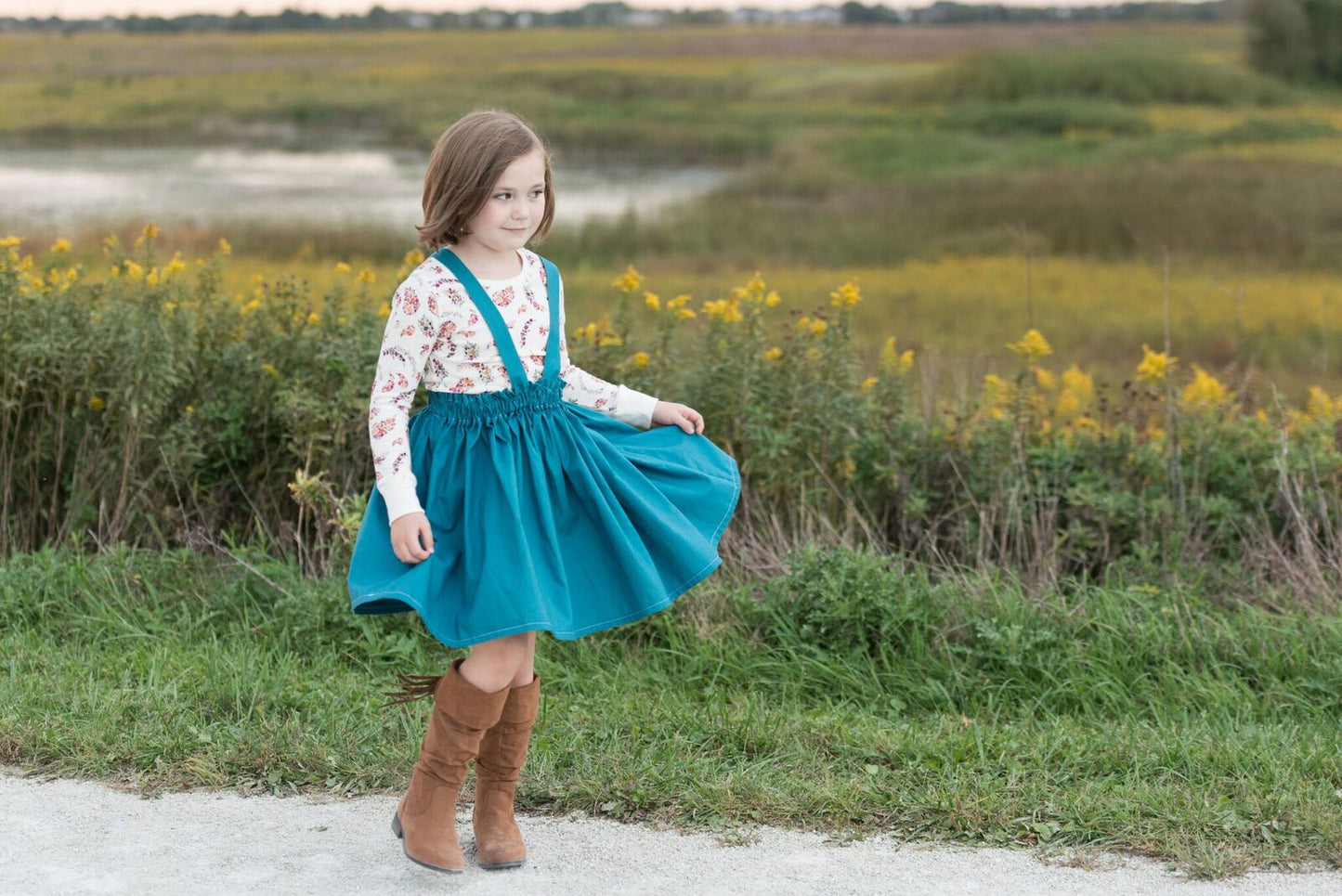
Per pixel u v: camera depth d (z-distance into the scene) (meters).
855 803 3.18
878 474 5.45
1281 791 3.25
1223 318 11.84
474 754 2.84
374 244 18.23
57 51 97.19
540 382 2.84
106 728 3.53
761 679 4.23
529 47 97.94
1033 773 3.41
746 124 46.62
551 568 2.73
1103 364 10.12
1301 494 5.18
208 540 5.13
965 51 79.56
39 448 5.23
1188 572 5.02
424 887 2.82
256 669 4.04
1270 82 47.91
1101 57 51.59
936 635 4.38
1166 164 27.67
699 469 3.03
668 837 3.07
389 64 81.25
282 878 2.85
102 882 2.82
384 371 2.78
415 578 2.63
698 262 17.86
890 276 15.98
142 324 5.09
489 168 2.74
